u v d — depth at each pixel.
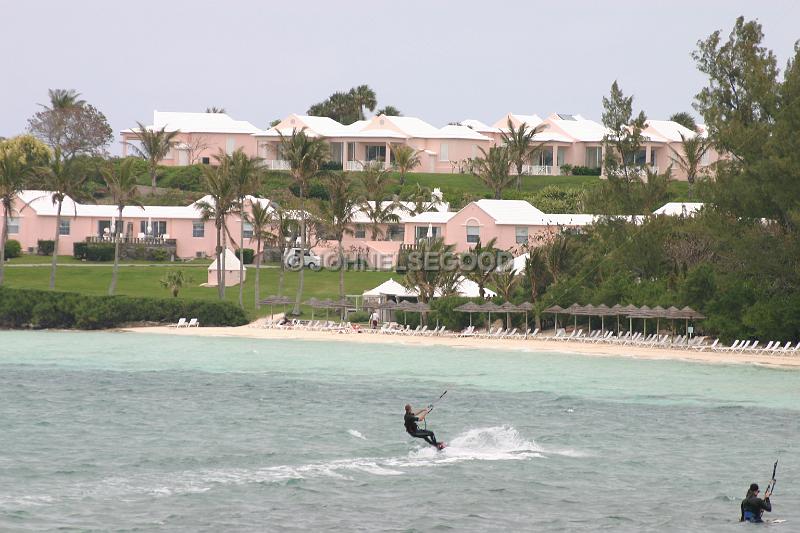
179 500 153.75
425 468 175.25
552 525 145.75
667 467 178.25
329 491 160.12
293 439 195.75
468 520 147.25
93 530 139.12
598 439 199.38
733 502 157.62
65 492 156.75
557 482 167.50
